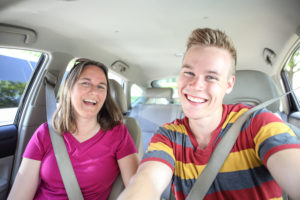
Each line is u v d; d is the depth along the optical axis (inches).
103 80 51.7
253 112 30.9
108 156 49.4
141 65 130.0
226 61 28.6
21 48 69.8
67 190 44.1
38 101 82.2
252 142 28.0
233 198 27.0
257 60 98.0
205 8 64.9
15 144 79.4
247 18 70.2
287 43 76.5
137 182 25.0
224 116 31.7
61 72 85.0
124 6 63.1
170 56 112.7
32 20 63.8
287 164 21.3
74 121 49.4
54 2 57.0
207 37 28.5
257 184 26.6
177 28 79.0
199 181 28.6
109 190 51.0
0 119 77.9
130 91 136.5
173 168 29.7
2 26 60.4
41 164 47.5
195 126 31.4
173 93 142.1
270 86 53.0
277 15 66.4
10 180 77.1
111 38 87.4
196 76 28.6
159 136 33.5
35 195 47.7
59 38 77.2
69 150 47.9
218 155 29.1
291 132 25.3
